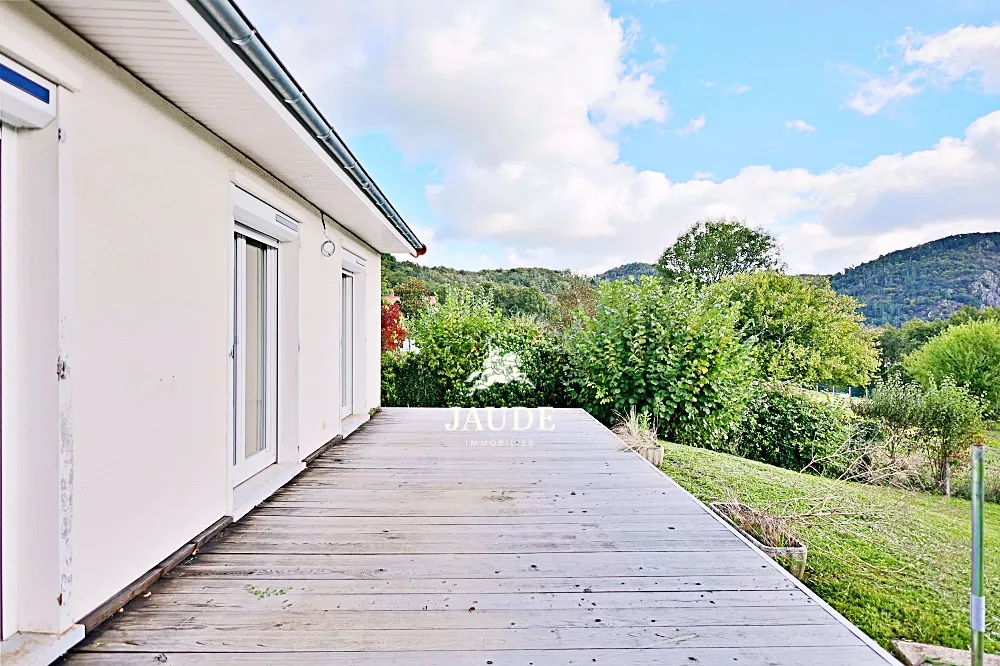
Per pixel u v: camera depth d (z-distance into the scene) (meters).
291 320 5.02
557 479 4.77
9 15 1.93
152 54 2.45
